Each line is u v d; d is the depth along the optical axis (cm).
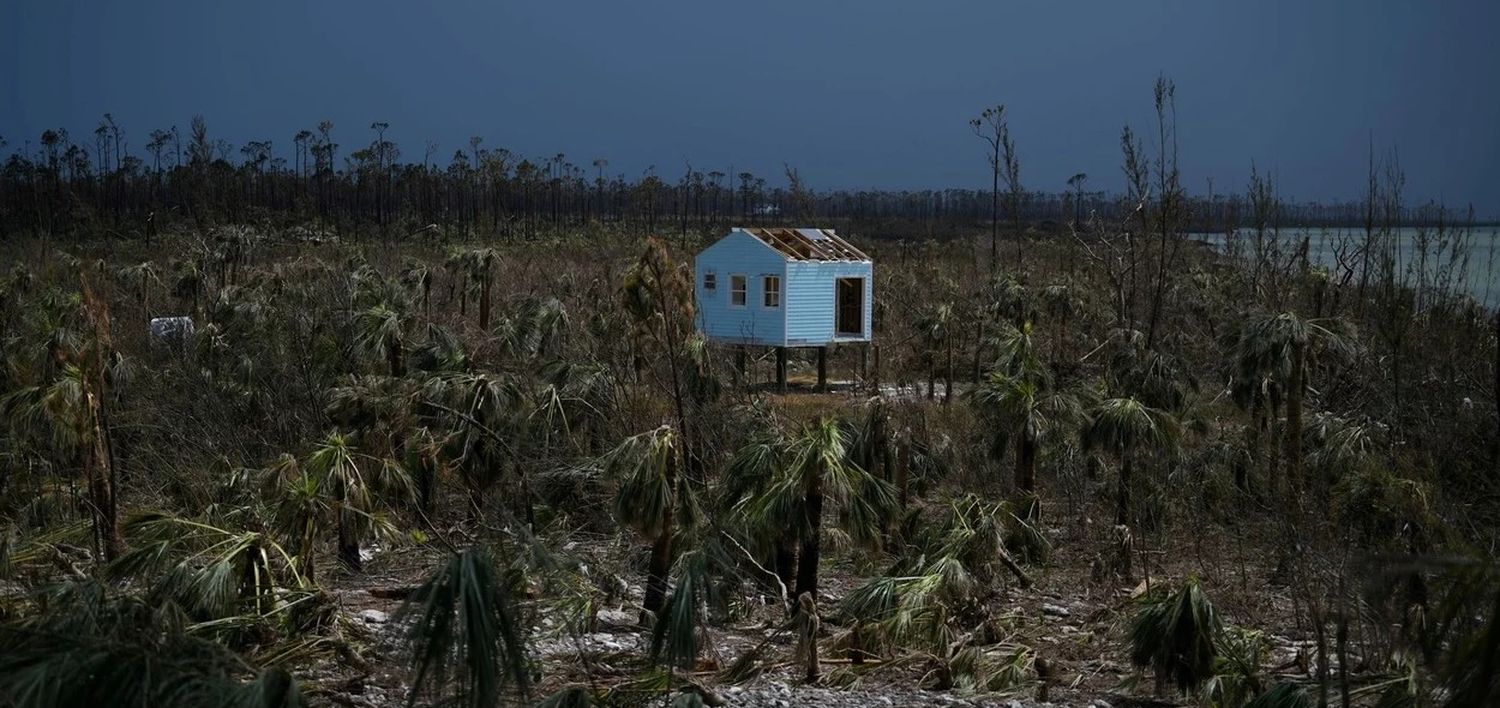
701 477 995
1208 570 1062
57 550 922
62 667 332
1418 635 412
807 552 859
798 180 4791
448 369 1210
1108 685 784
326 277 1961
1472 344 1363
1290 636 865
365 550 1070
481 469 1043
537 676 518
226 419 1327
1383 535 841
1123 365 1501
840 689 756
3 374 1268
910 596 834
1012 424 1137
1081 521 1259
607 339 1502
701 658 780
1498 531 902
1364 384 1316
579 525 1075
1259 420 1299
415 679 418
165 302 2120
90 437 871
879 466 1070
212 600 669
